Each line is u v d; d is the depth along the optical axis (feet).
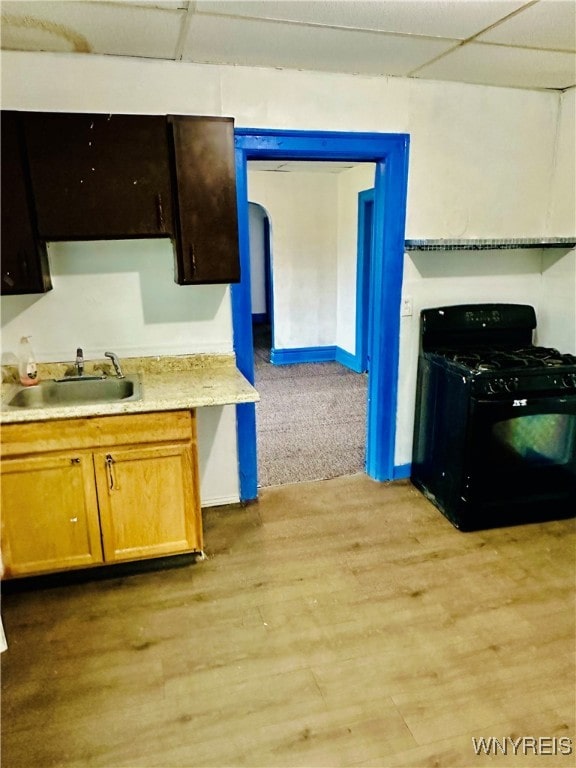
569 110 9.55
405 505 9.82
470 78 8.85
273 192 18.72
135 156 7.07
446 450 9.20
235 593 7.44
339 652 6.33
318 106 8.53
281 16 6.14
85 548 7.52
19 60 7.25
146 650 6.40
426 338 9.87
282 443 12.74
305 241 19.61
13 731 5.33
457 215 9.77
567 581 7.57
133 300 8.55
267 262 31.22
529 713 5.48
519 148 9.77
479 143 9.52
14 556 7.27
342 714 5.50
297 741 5.21
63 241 7.37
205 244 7.61
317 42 7.04
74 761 5.03
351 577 7.74
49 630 6.76
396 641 6.49
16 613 7.08
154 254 8.45
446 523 9.18
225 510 9.70
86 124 6.82
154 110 7.88
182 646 6.47
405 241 9.52
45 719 5.47
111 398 8.41
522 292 10.66
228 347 9.18
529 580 7.61
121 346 8.70
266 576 7.80
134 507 7.55
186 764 4.99
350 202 18.35
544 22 6.37
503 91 9.40
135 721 5.45
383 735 5.26
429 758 5.02
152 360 8.81
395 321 9.93
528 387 8.32
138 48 7.22
